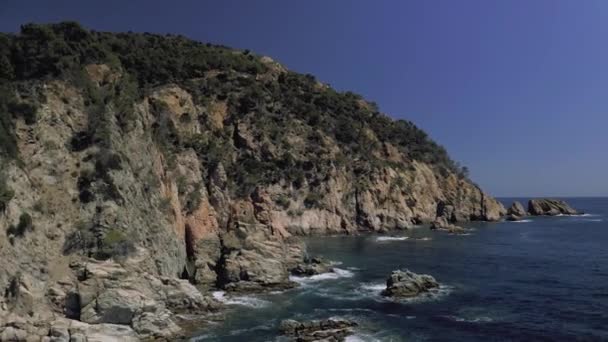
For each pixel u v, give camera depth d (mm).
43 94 48688
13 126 44281
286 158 129625
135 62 116500
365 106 193875
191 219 66750
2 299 34594
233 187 114562
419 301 51656
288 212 125125
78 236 42938
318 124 149000
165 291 45281
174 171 69625
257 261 59062
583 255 88500
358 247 100438
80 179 46125
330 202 134125
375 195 146875
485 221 178875
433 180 177625
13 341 32812
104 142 49625
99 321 37438
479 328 42281
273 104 142875
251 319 44094
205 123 121938
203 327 41406
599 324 43750
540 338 39844
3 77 49156
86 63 57688
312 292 55531
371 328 41844
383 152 169250
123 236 45469
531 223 170125
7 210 38125
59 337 33375
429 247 100375
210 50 158125
